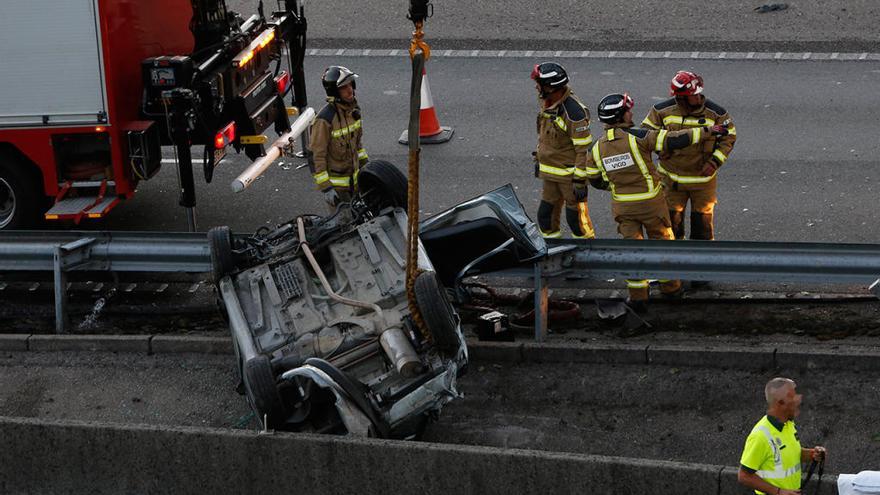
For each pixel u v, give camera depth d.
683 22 37.81
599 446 17.98
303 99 29.09
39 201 25.53
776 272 19.91
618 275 20.56
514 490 16.30
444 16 39.50
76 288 24.55
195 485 17.45
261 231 21.53
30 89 24.41
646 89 32.88
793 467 14.27
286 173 29.31
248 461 17.19
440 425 18.80
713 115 21.97
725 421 18.22
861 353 18.83
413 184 16.67
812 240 24.02
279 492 17.20
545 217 24.06
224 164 30.14
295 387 17.78
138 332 22.66
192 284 24.55
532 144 29.89
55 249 22.14
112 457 17.62
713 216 25.38
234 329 19.03
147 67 24.34
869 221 24.62
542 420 18.73
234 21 27.12
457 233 20.58
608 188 22.09
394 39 38.06
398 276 19.23
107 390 20.48
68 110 24.47
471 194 27.05
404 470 16.62
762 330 20.81
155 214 27.53
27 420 17.84
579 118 22.53
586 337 21.16
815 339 20.34
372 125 31.56
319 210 27.09
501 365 20.11
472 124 31.38
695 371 19.34
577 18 38.72
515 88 33.78
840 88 32.38
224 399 20.02
